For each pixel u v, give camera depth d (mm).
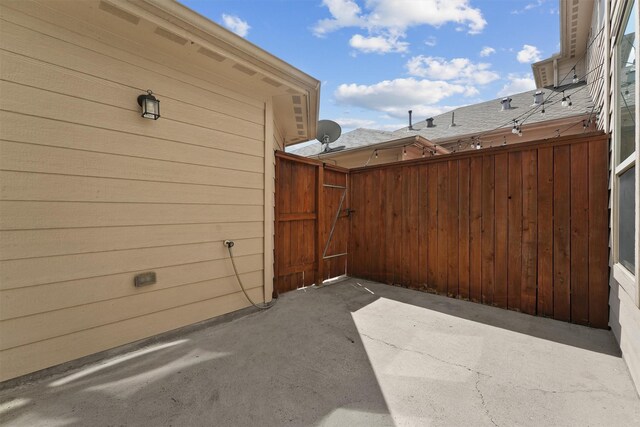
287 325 2883
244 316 3137
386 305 3477
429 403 1698
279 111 4156
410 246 4215
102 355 2225
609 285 2715
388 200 4480
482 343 2473
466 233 3662
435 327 2818
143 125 2443
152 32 2295
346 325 2873
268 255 3498
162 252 2576
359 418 1578
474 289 3590
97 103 2205
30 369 1927
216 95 2949
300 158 4055
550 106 7172
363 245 4809
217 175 2977
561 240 2992
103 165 2238
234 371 2047
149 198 2488
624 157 2350
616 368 2070
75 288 2115
